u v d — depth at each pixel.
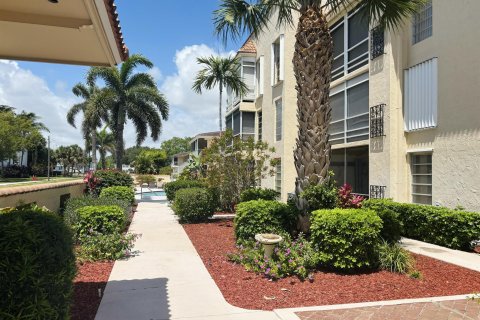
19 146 42.38
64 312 3.42
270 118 20.14
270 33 20.08
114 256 8.08
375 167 12.86
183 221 14.16
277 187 19.17
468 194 9.64
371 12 9.41
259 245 7.69
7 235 2.99
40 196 10.77
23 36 5.86
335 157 16.59
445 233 9.13
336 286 6.19
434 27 10.90
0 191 7.98
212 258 8.20
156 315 4.96
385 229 7.99
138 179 49.28
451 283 6.31
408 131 11.87
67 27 5.50
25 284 2.96
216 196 15.05
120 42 6.27
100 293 5.82
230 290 6.04
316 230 7.21
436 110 10.72
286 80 17.89
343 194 9.32
